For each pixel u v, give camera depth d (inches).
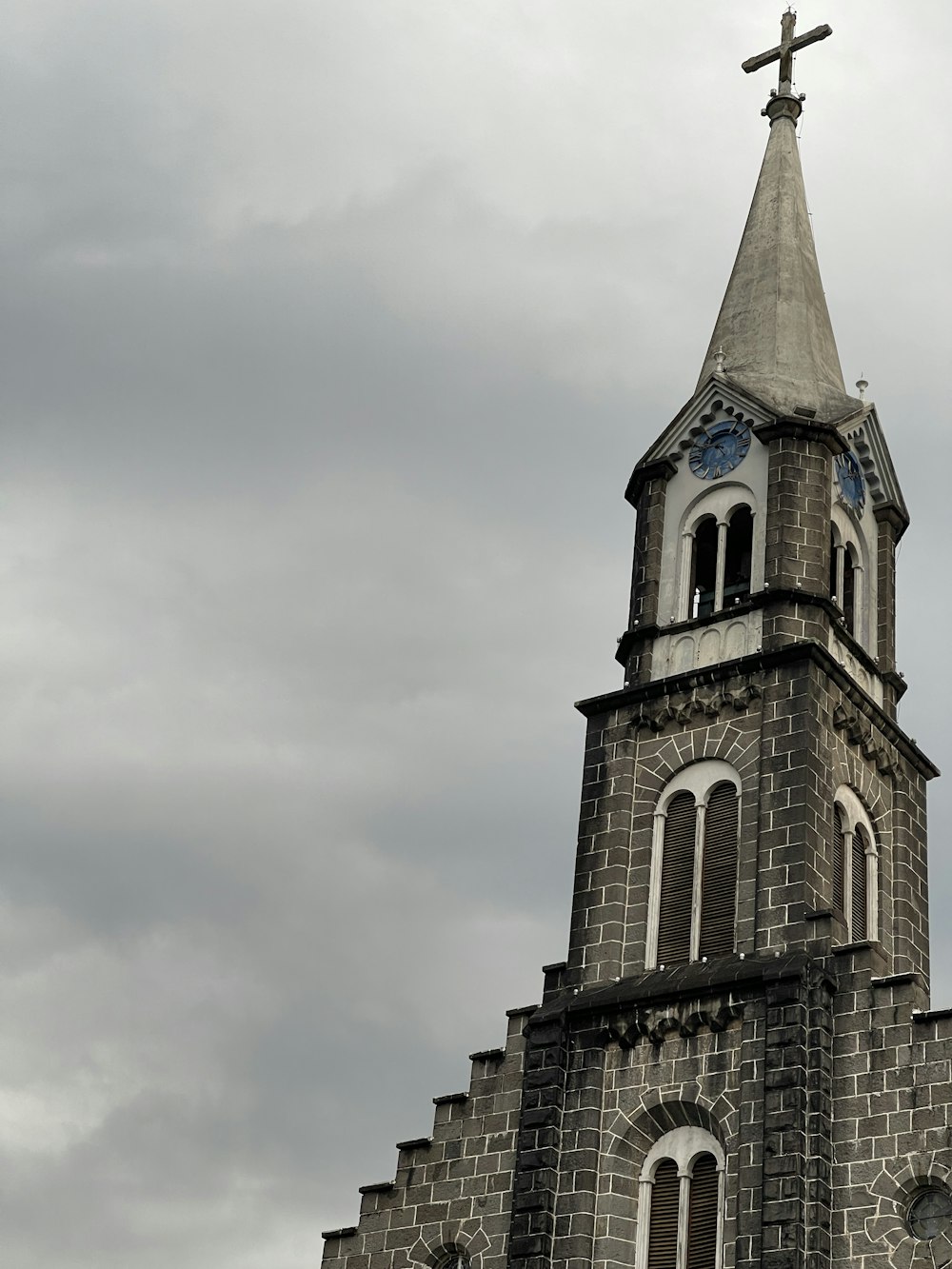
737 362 2600.9
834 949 2059.5
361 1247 2192.4
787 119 2903.5
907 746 2394.2
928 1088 1932.8
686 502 2496.3
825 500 2425.0
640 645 2410.2
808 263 2733.8
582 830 2305.6
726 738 2272.4
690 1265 1982.0
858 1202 1911.9
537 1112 2107.5
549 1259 2026.3
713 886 2198.6
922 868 2359.7
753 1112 1987.0
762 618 2336.4
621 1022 2122.3
